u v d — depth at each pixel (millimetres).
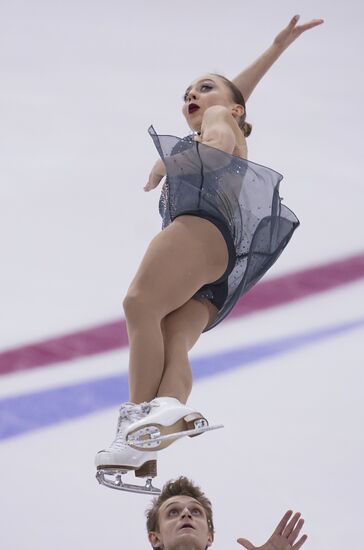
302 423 24391
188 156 17312
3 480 22297
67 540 20609
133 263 31078
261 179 17781
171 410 15141
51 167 36188
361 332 28156
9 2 44812
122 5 44906
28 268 30719
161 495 16047
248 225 17719
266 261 18484
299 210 34188
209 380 26062
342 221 33688
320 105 39844
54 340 27672
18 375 26375
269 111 39406
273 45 21875
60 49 42656
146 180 35656
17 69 41594
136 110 39469
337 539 20719
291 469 22766
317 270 31219
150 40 43156
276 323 28641
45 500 21703
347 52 42750
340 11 44781
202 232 16969
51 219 33312
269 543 15406
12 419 24672
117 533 20812
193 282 16672
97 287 29875
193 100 19594
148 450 15086
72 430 24250
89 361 26969
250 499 21750
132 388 16094
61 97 40125
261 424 24359
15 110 39281
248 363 26766
